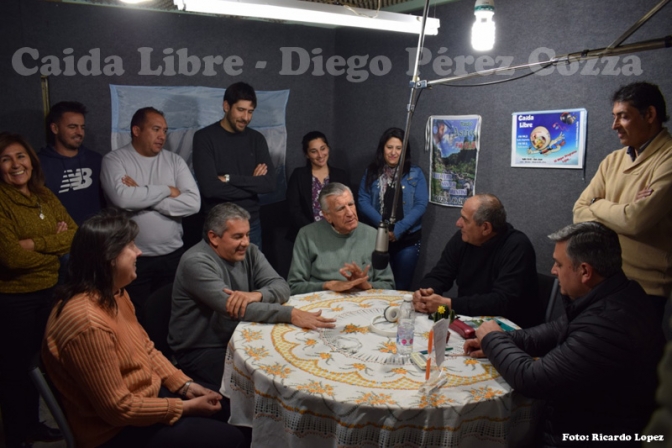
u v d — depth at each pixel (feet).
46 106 10.40
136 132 9.83
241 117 10.48
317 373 5.16
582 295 5.12
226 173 10.68
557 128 9.40
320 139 11.64
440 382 4.94
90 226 5.07
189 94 11.89
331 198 8.00
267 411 5.10
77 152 9.64
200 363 6.75
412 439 4.64
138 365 5.49
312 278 8.38
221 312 6.57
